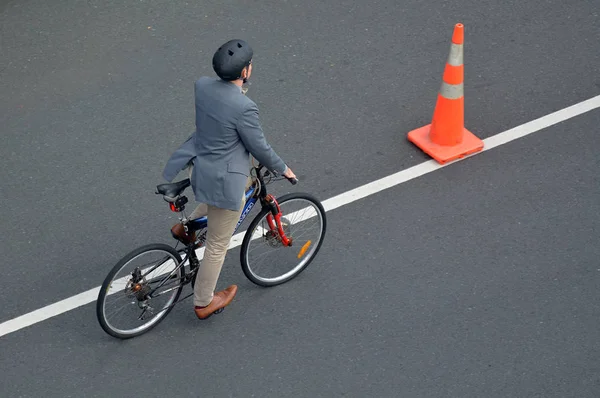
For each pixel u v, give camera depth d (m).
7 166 12.15
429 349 9.78
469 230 11.19
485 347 9.78
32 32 14.38
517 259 10.78
